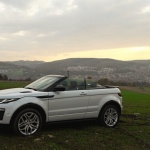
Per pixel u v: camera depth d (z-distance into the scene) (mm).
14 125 7086
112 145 6754
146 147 6754
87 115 8430
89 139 7176
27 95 7379
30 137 7105
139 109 15359
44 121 7668
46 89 7836
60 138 7137
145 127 9016
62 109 7914
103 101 8711
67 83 8242
